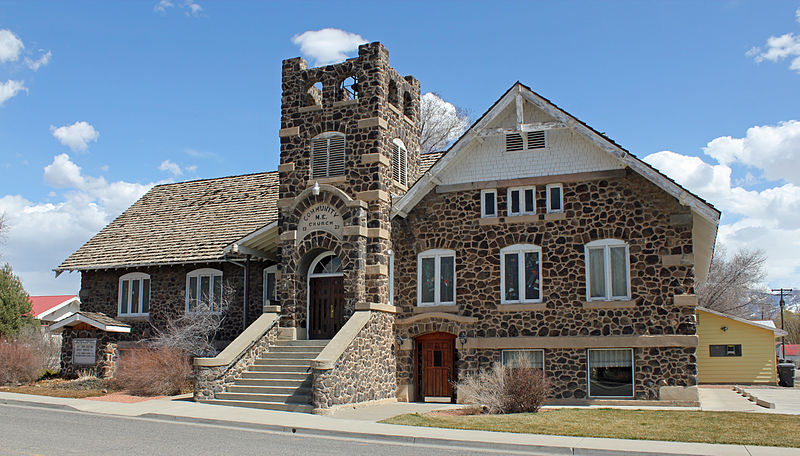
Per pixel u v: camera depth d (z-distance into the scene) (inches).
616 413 675.4
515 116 877.2
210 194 1262.3
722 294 2191.2
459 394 833.5
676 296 778.2
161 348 938.7
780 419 621.6
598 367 809.5
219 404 761.0
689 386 765.3
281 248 916.0
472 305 863.1
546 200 852.6
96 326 1060.5
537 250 848.3
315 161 924.6
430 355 893.2
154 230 1189.1
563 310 823.1
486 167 881.5
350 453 478.9
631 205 813.2
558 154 851.4
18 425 592.7
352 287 863.7
